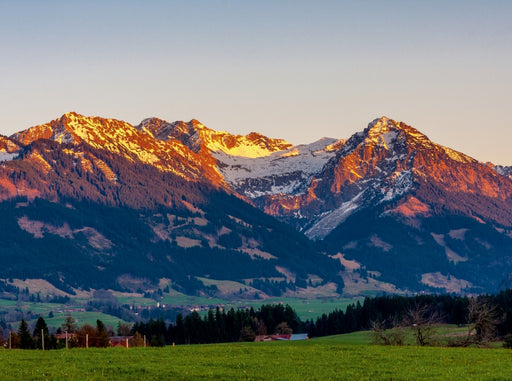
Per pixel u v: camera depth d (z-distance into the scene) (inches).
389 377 4114.2
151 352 5221.5
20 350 5359.3
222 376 4126.5
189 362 4626.0
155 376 4114.2
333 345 5880.9
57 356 4891.7
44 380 3969.0
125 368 4335.6
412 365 4547.2
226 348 5556.1
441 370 4338.1
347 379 4045.3
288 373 4217.5
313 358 4864.7
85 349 5452.8
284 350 5403.5
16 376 4065.0
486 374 4190.5
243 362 4630.9
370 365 4530.0
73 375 4106.8
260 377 4099.4
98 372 4220.0
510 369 4389.8
